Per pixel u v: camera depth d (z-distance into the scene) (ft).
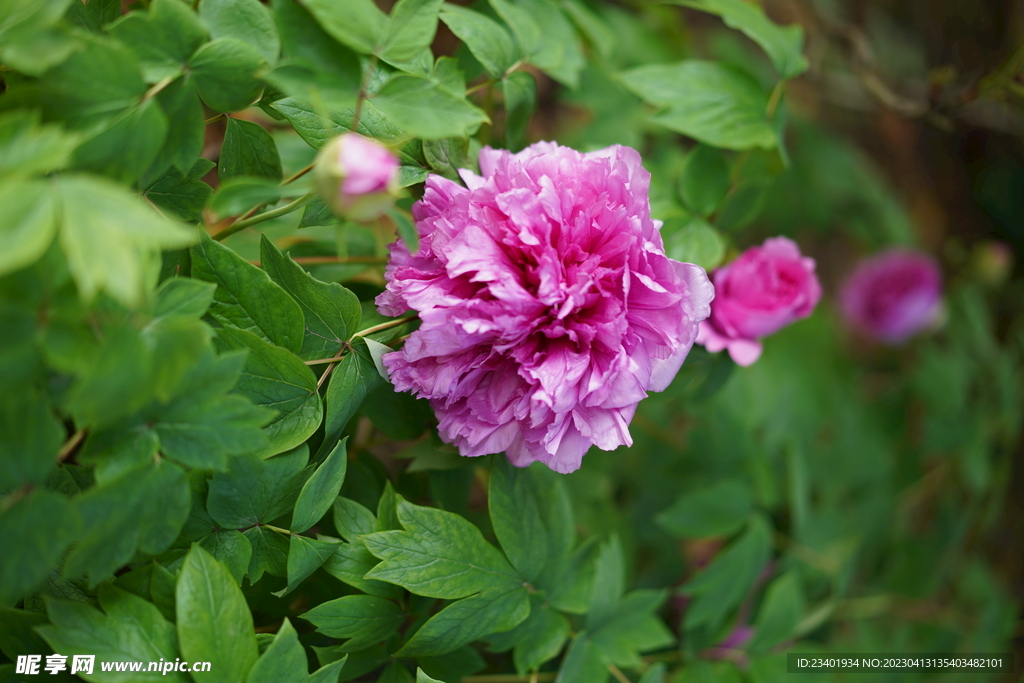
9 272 2.29
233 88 2.50
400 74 2.52
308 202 2.61
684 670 3.21
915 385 4.36
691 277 2.57
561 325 2.53
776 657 3.27
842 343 5.49
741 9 3.03
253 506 2.57
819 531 3.79
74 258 2.26
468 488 2.81
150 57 2.45
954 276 5.73
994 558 5.41
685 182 2.93
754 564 3.26
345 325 2.62
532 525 2.73
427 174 2.67
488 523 2.94
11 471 2.35
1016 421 4.45
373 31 2.49
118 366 2.32
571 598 2.82
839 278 5.69
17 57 2.36
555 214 2.53
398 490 2.83
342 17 2.48
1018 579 5.40
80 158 2.40
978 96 3.28
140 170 2.44
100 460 2.41
